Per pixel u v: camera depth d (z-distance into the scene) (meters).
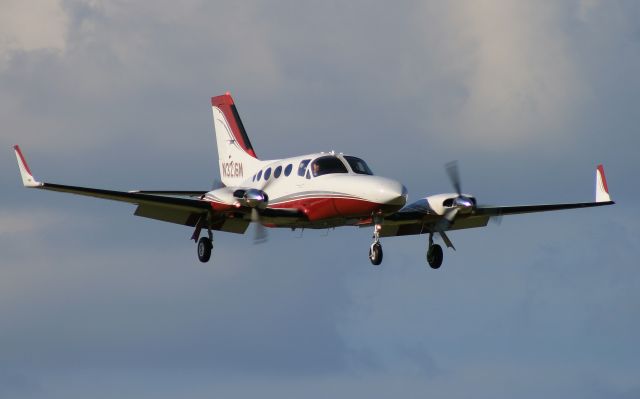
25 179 88.56
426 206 99.12
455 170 98.12
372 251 94.25
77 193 91.44
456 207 97.62
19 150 88.50
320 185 95.31
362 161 98.25
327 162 97.00
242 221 101.12
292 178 98.56
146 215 98.81
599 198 103.12
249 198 93.62
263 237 95.00
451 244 102.94
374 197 90.94
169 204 95.31
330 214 95.06
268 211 95.25
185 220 100.12
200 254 101.94
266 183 101.31
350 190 92.69
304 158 99.06
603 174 103.00
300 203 97.06
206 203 96.69
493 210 101.50
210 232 101.50
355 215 94.00
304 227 100.75
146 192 101.19
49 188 89.31
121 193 92.62
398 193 90.62
